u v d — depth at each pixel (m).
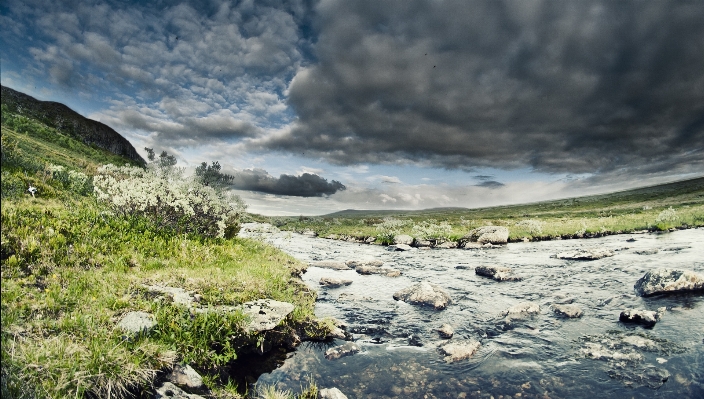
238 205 20.30
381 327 11.01
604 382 7.29
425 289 14.09
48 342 5.70
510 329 10.66
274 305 9.84
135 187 15.25
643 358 8.07
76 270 8.97
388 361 8.65
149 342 6.54
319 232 57.19
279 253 20.83
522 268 20.00
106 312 7.02
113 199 14.26
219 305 8.84
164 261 11.70
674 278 12.78
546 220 57.59
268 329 8.67
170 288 9.02
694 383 6.85
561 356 8.63
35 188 12.99
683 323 9.82
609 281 15.35
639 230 33.84
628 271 16.73
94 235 11.35
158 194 15.22
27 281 7.61
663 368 7.54
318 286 16.16
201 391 6.26
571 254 22.33
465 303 13.59
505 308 12.84
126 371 5.62
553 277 17.12
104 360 5.64
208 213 17.38
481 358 8.77
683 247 21.41
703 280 12.48
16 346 5.43
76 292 7.60
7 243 8.70
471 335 10.34
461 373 8.01
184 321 7.42
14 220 9.98
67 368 5.29
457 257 26.50
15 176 14.51
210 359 7.23
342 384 7.55
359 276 18.94
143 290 8.44
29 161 17.78
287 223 77.19
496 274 17.92
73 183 17.70
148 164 19.14
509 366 8.27
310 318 10.48
